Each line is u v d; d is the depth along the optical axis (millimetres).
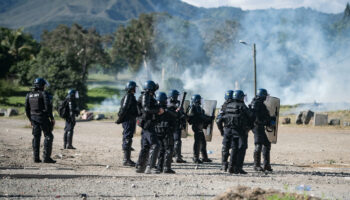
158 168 33750
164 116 33375
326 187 27422
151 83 32938
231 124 33875
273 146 63656
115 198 22391
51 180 27047
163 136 33406
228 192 20672
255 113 34625
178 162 41562
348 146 64125
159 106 32844
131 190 24750
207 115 43188
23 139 61094
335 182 30219
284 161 45094
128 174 31703
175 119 33906
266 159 36094
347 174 35094
